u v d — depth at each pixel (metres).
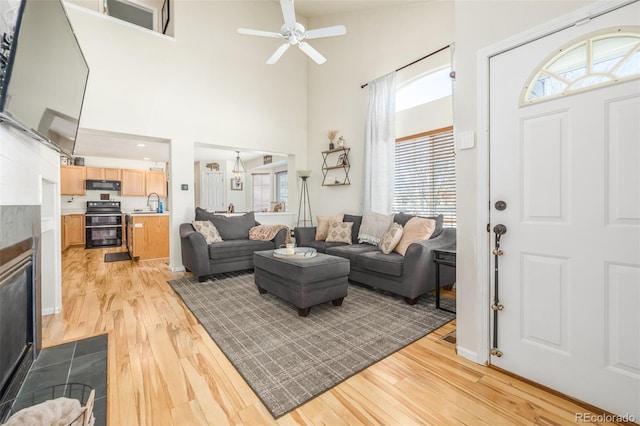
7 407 1.39
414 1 4.02
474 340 1.85
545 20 1.51
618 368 1.33
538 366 1.59
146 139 4.20
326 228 4.62
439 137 3.78
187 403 1.46
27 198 1.73
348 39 4.98
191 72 4.39
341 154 5.11
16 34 1.30
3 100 1.24
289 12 2.63
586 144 1.40
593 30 1.37
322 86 5.43
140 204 7.89
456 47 1.91
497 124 1.72
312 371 1.73
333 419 1.35
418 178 4.04
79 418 1.09
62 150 2.24
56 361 1.83
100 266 4.64
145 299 3.04
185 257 4.04
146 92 3.99
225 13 4.73
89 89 3.58
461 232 1.91
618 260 1.32
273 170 8.77
